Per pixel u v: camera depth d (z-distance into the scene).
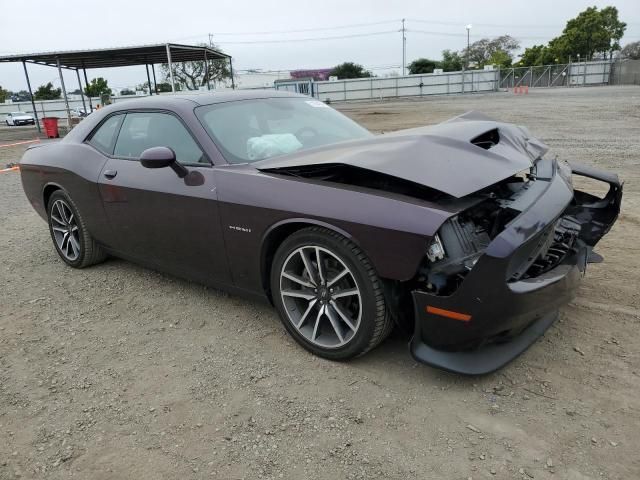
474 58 103.69
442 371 2.82
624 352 2.90
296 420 2.51
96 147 4.24
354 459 2.24
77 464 2.31
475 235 2.61
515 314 2.42
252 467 2.23
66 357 3.22
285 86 39.84
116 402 2.73
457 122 3.58
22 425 2.59
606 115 17.23
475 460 2.19
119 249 4.21
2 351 3.32
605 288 3.72
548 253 2.95
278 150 3.42
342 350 2.88
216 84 44.47
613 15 79.69
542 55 82.56
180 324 3.56
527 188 3.01
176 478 2.19
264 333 3.36
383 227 2.50
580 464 2.13
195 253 3.48
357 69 74.38
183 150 3.49
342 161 2.75
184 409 2.64
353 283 2.78
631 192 6.41
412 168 2.62
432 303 2.48
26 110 49.84
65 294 4.19
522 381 2.70
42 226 6.41
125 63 24.34
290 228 2.94
